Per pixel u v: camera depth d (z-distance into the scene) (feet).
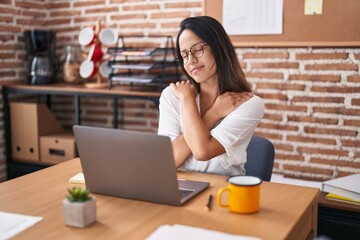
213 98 6.20
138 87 10.90
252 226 4.00
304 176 9.91
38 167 11.40
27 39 11.69
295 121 9.86
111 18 11.74
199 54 5.85
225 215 4.25
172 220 4.12
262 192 4.96
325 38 9.21
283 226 4.00
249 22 9.86
